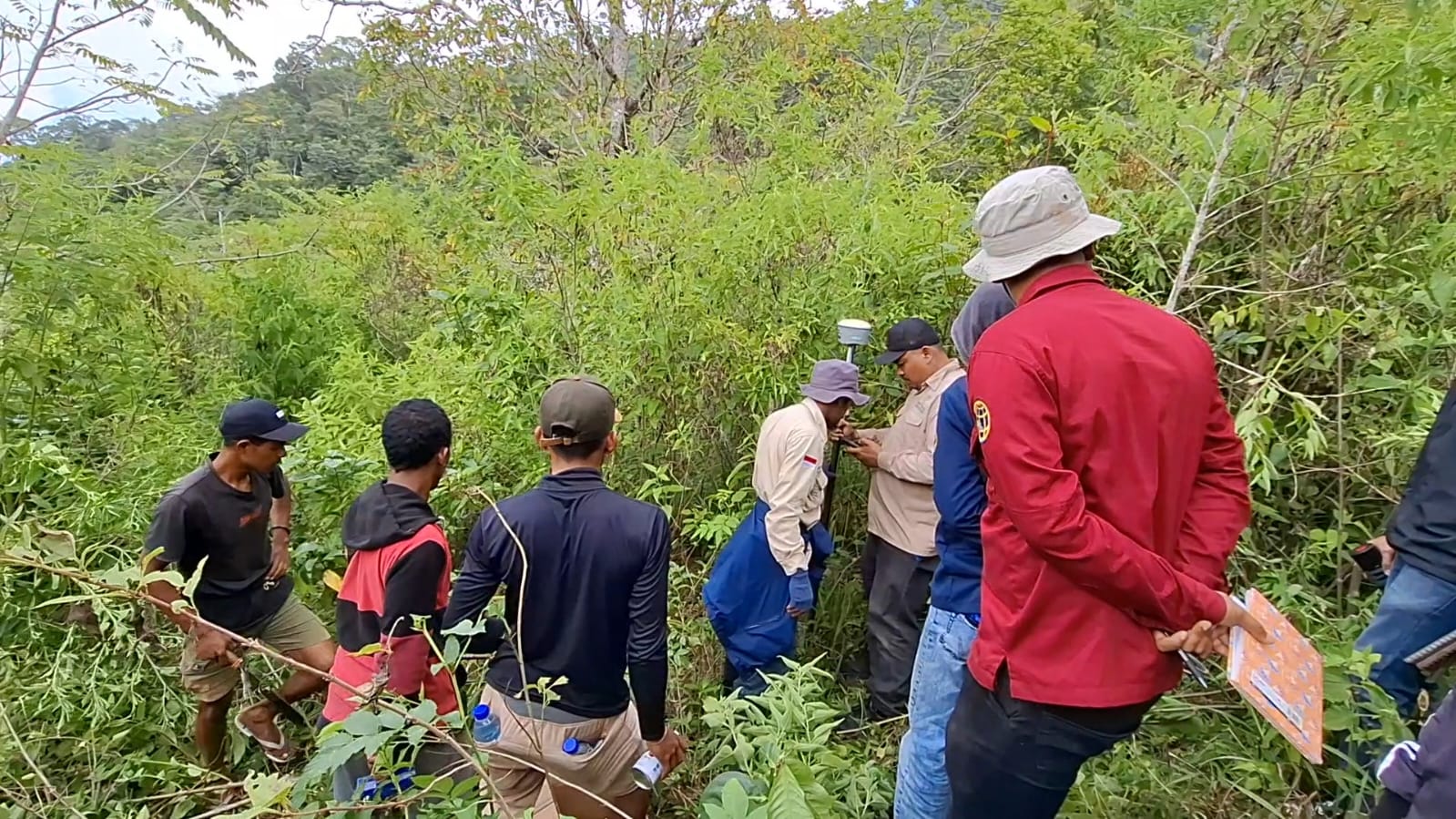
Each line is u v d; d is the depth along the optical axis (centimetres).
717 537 332
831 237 369
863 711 327
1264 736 228
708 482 385
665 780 273
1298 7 288
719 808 156
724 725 253
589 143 666
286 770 291
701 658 340
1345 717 200
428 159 1034
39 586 309
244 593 287
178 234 575
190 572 278
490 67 1009
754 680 312
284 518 312
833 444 358
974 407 165
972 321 232
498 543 207
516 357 411
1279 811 220
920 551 307
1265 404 277
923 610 310
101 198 473
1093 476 158
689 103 950
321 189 863
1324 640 239
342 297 722
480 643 215
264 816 165
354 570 225
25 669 295
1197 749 245
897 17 993
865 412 376
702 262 371
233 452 275
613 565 206
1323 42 294
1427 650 195
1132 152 369
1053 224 167
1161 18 431
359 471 369
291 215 841
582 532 206
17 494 357
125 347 514
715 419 378
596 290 406
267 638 298
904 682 311
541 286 443
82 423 457
